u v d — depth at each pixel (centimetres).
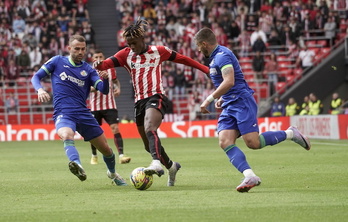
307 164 2658
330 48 6297
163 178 2150
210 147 4141
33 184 2036
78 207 1476
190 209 1417
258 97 6081
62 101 1856
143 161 3072
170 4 6788
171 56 1911
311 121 5016
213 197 1606
